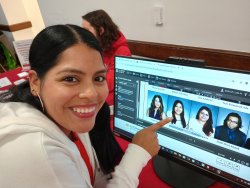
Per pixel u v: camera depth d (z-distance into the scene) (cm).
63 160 59
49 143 58
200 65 70
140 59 81
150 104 85
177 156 83
